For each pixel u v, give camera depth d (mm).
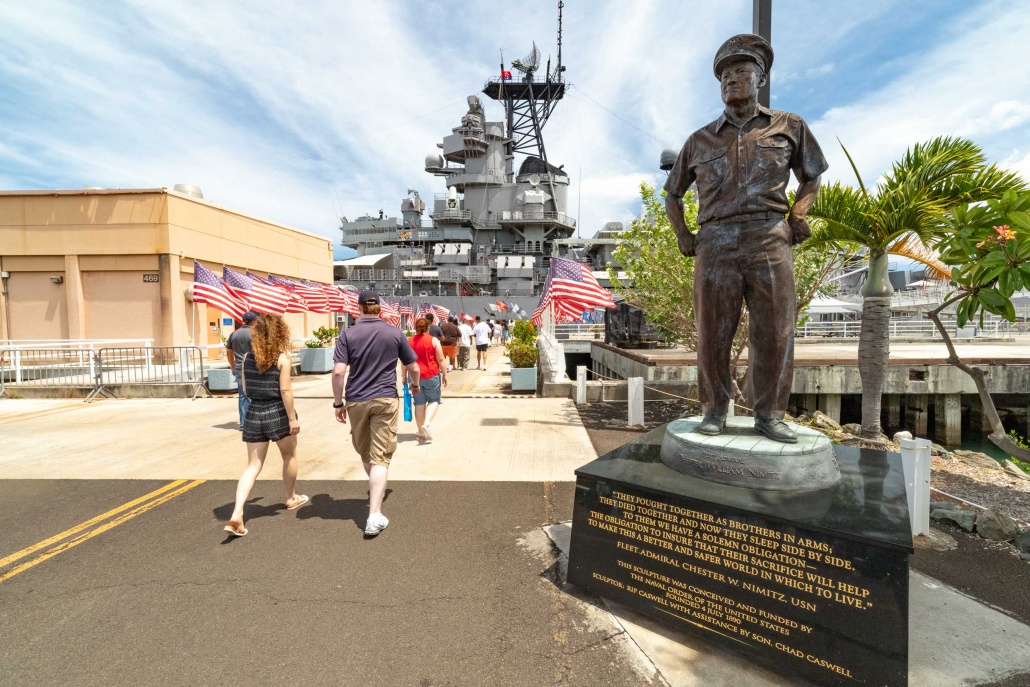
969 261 3711
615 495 2910
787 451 2746
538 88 52406
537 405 9484
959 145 5871
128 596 2990
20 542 3730
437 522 4074
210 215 18812
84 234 16688
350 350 3854
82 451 6375
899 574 2035
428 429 6672
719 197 3148
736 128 3135
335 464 5773
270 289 12031
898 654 2027
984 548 3561
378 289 41375
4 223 16625
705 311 3260
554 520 4117
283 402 3891
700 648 2512
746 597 2438
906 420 12922
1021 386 11523
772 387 3117
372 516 3809
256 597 2975
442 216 43719
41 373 12625
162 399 10812
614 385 9875
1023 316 27750
